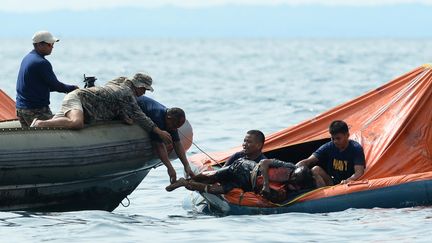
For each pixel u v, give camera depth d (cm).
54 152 2995
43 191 3069
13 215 3048
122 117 3228
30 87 3247
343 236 2794
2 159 2902
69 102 3136
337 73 15075
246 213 3170
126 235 2820
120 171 3209
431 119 3453
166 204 3603
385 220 2983
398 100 3566
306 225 2952
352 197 3141
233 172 3250
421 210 3112
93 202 3256
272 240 2753
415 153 3375
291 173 3203
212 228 2947
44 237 2761
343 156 3331
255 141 3288
